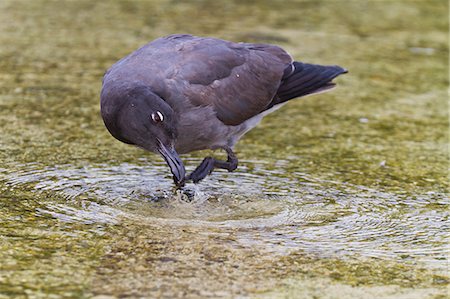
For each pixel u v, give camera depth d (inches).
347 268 372.2
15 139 538.3
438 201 466.9
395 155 548.1
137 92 425.7
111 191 458.9
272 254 383.6
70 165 497.4
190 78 451.5
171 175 492.1
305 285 353.1
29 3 917.2
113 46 770.2
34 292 333.4
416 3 1020.5
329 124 611.8
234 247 389.7
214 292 342.6
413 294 349.4
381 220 434.3
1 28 811.4
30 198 440.8
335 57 778.2
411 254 391.2
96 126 577.3
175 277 354.3
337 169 516.1
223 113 469.4
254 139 573.3
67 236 392.5
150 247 384.8
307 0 1002.1
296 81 507.8
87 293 335.6
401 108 658.2
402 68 765.9
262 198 461.1
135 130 426.9
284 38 826.2
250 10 937.5
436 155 551.2
